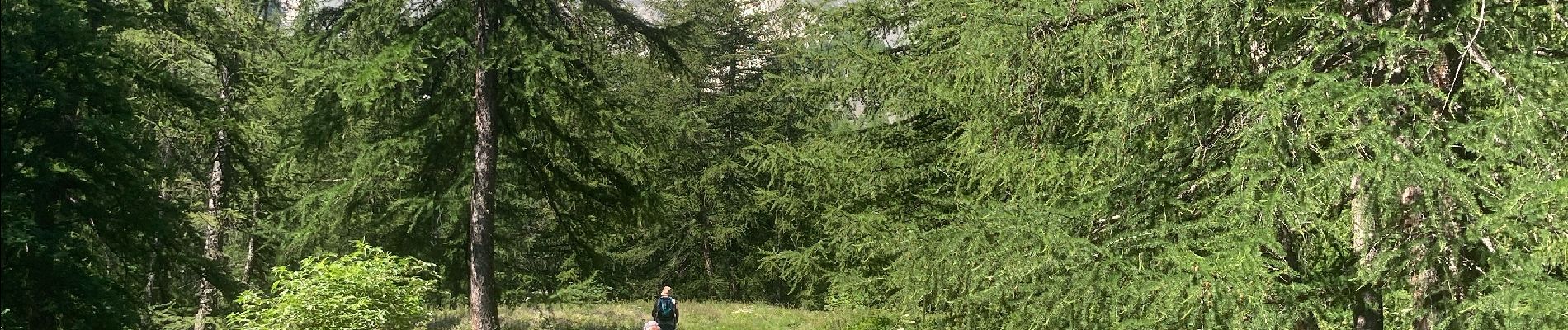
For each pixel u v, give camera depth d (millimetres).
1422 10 5414
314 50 12445
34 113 9789
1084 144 6492
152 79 12070
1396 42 4793
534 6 13539
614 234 18109
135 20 12102
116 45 10844
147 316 12828
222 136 14852
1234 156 5227
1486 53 5039
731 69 27891
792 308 25688
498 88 13727
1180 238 4977
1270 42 5488
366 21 12258
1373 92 4617
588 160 15102
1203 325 4719
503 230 18984
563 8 13852
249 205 16375
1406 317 5418
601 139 14773
